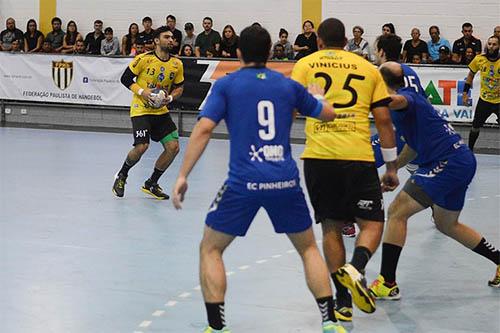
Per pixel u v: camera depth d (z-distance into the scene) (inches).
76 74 1011.9
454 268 401.1
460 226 359.6
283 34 981.8
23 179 642.8
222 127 989.8
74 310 327.0
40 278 372.5
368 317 325.1
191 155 263.3
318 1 1002.7
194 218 509.7
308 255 276.8
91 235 460.4
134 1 1072.2
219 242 272.1
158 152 817.5
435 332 307.7
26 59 1034.1
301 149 861.8
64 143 872.9
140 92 547.2
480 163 775.7
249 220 270.2
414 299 350.0
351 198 311.7
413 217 524.1
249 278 376.5
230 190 264.8
